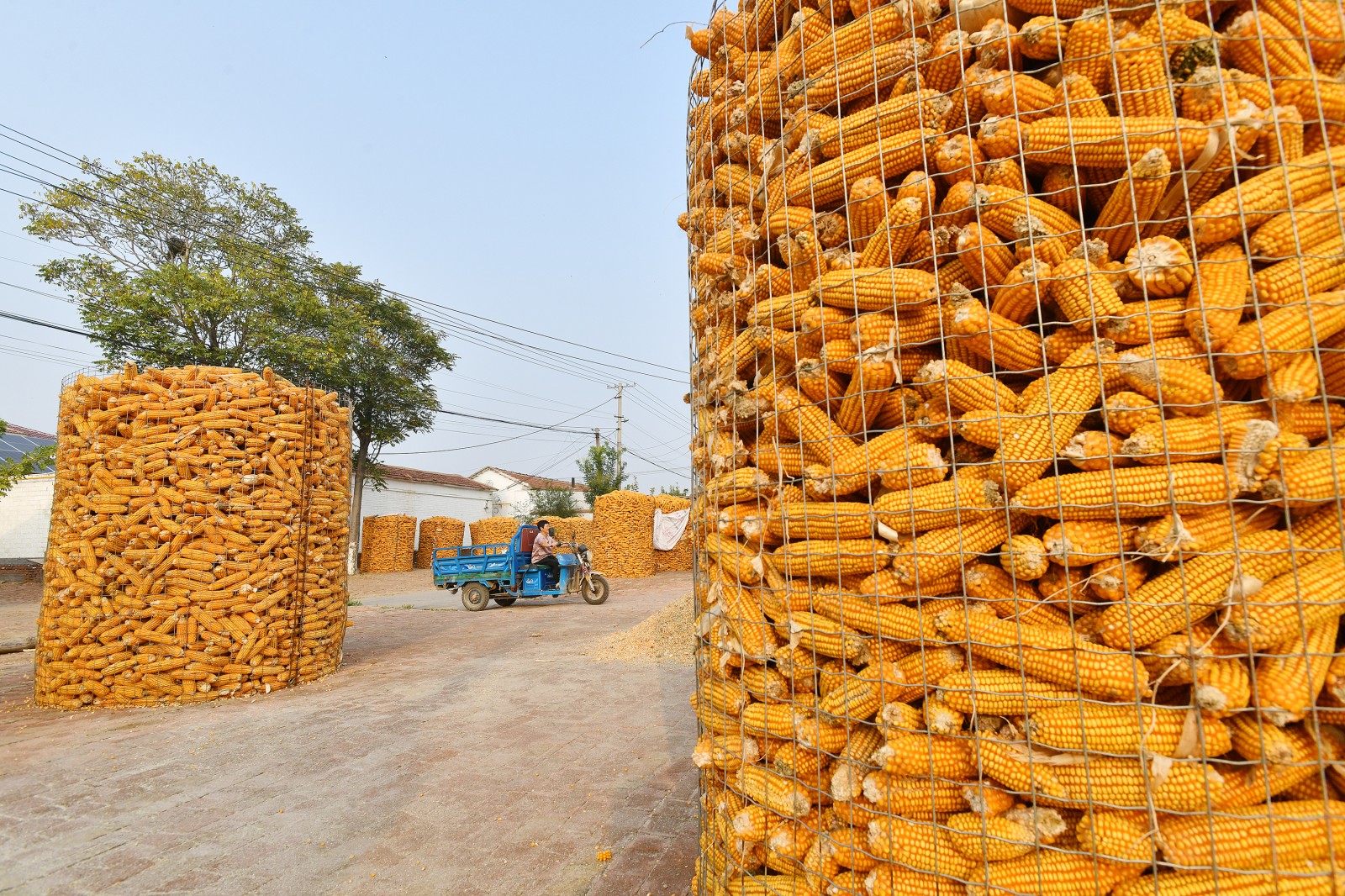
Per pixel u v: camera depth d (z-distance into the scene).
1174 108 1.67
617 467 37.81
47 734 5.64
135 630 6.70
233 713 6.29
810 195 2.21
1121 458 1.66
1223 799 1.48
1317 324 1.58
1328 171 1.64
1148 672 1.58
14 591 18.28
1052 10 1.94
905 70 2.10
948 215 1.93
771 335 2.23
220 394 7.28
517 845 3.53
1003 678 1.68
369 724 5.85
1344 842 1.43
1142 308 1.69
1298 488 1.50
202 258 21.97
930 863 1.71
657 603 16.70
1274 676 1.51
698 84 3.02
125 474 6.80
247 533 7.20
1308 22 1.76
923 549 1.81
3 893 3.12
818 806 2.08
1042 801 1.65
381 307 26.61
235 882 3.20
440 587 16.33
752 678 2.21
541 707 6.41
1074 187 1.74
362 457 27.33
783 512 2.13
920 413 1.98
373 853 3.46
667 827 3.72
